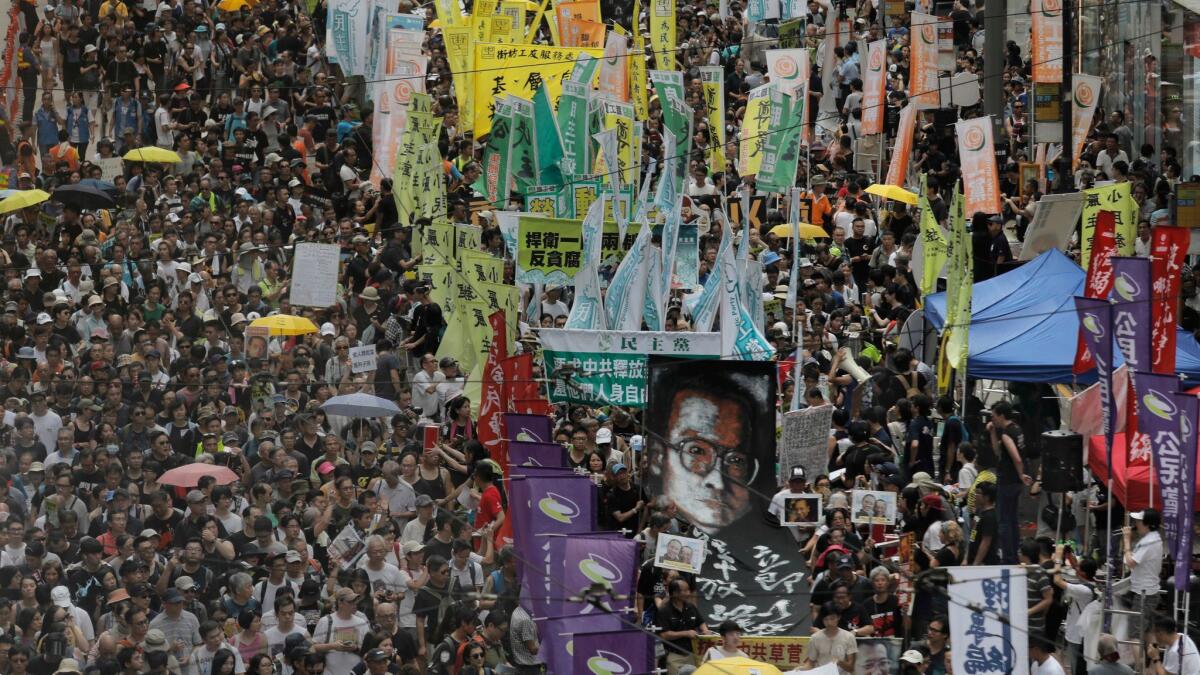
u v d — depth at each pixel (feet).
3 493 197.57
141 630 171.83
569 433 218.79
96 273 265.95
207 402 224.53
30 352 237.86
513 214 264.52
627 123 275.18
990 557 195.62
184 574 179.93
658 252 232.32
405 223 278.67
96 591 178.81
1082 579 190.60
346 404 215.10
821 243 309.01
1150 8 346.95
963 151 297.94
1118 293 198.08
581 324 227.61
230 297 258.16
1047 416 246.88
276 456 204.74
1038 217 276.00
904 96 381.19
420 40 331.57
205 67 386.11
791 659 179.52
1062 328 246.06
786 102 303.27
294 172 326.24
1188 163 331.98
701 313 230.27
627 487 202.49
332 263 257.34
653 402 198.59
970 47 413.80
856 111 397.19
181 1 407.44
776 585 187.42
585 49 321.93
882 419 225.56
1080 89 324.19
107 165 326.03
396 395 240.12
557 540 179.52
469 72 327.67
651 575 186.39
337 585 174.81
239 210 302.86
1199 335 259.80
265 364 238.89
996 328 249.14
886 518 197.06
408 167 277.85
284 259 283.79
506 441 206.69
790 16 415.44
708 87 330.54
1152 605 185.37
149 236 290.76
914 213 327.06
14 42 393.70
